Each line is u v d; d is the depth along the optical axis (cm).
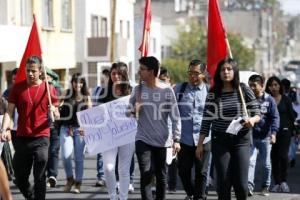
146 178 1059
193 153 1177
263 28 12194
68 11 4094
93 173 1716
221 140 969
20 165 1073
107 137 1166
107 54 4303
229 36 8056
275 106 1327
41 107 1061
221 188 961
